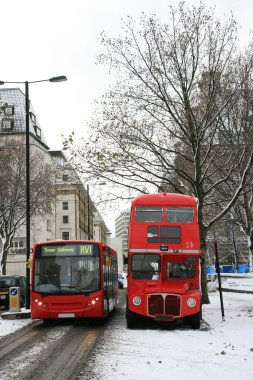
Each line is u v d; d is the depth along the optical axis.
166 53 23.27
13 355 11.22
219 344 12.02
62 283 17.58
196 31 23.20
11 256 67.88
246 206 33.59
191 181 24.33
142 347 11.91
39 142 75.06
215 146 26.42
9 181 44.22
